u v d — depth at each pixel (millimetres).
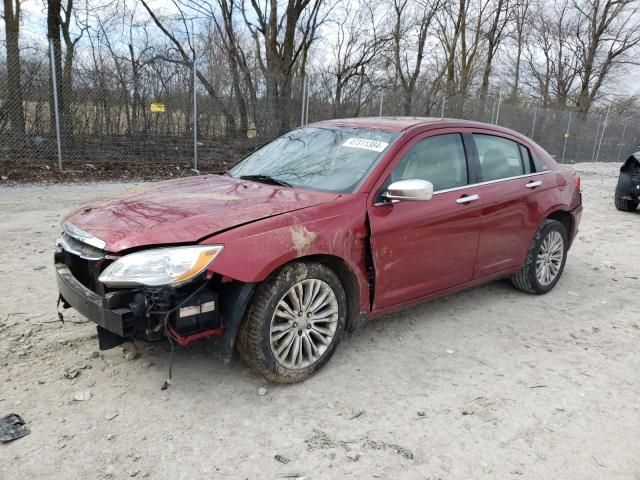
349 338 4043
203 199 3430
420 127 4094
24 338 3691
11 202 8406
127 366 3400
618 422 3119
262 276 2955
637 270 6367
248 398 3141
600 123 24609
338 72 19719
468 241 4238
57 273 3291
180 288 2877
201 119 13039
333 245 3283
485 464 2686
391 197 3521
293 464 2611
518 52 32562
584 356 3969
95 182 10781
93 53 11672
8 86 10938
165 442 2715
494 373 3631
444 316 4602
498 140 4746
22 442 2645
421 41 22391
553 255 5297
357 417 3021
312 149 4250
